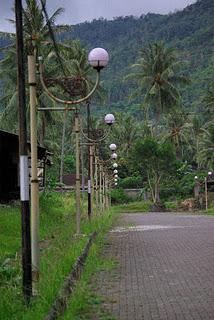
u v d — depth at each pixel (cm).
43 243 1369
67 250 1112
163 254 1372
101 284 960
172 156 6134
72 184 5803
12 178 2283
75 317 693
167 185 7019
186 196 6881
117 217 3588
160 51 6084
